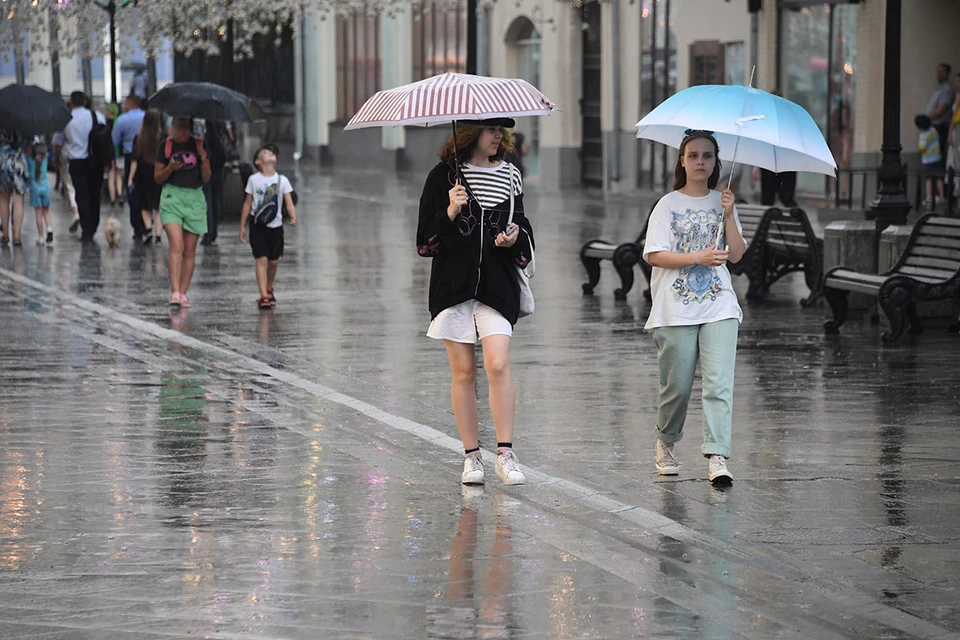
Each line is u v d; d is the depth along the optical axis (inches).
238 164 2556.6
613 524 671.1
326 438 861.2
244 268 1838.1
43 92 2055.9
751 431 868.0
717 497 716.7
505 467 745.0
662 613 548.7
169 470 780.0
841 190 2709.2
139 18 2901.1
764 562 611.2
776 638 521.7
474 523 674.8
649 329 753.6
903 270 1259.8
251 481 755.4
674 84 3169.3
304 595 570.9
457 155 743.7
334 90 4771.2
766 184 2081.7
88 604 559.8
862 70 2605.8
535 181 3786.9
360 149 4603.8
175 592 574.6
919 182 2297.0
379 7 2576.3
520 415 920.3
